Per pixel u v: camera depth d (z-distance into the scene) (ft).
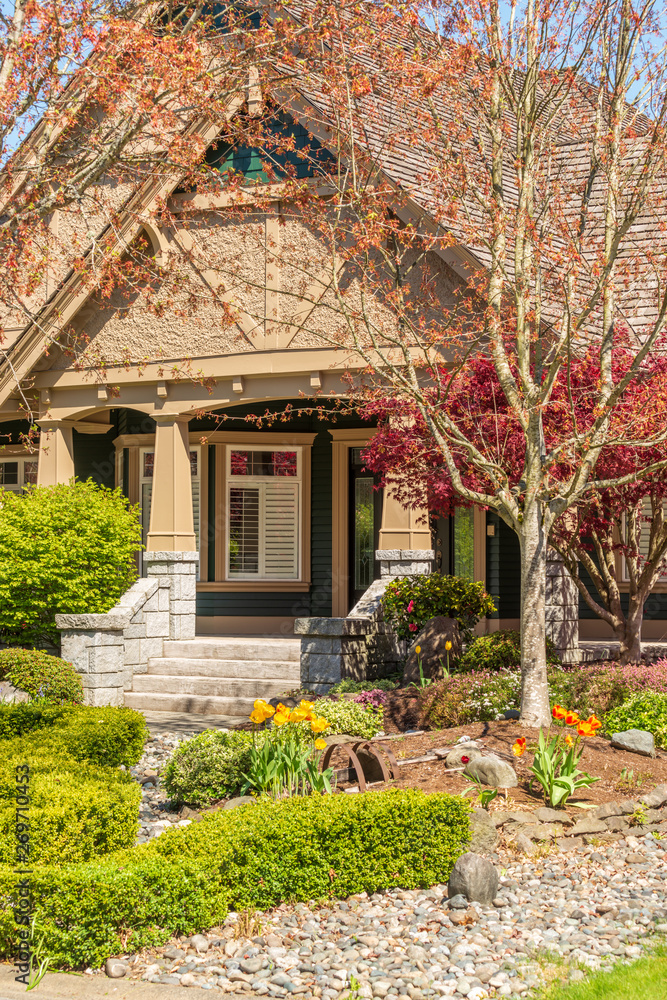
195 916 17.20
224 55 32.22
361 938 17.01
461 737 28.71
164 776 27.25
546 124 31.42
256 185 37.47
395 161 38.93
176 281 37.55
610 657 45.24
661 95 29.43
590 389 32.14
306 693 39.17
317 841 19.08
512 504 29.89
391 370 30.07
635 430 29.58
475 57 29.96
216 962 16.21
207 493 56.80
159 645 46.83
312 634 39.22
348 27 30.73
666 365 32.27
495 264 30.32
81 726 28.55
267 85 32.40
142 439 58.18
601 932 17.29
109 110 31.14
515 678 33.24
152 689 44.78
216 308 46.44
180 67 29.43
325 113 34.63
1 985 15.33
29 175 33.73
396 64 29.91
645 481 34.27
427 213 32.76
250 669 43.86
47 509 45.91
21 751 25.07
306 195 34.01
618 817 23.61
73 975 15.74
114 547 47.21
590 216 33.76
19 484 64.23
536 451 29.17
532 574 29.58
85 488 49.52
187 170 34.65
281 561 57.67
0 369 50.34
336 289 30.94
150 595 46.44
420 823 19.93
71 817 18.62
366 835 19.54
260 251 45.62
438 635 39.19
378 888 19.66
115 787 20.83
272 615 57.26
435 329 31.17
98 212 37.37
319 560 57.52
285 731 27.07
